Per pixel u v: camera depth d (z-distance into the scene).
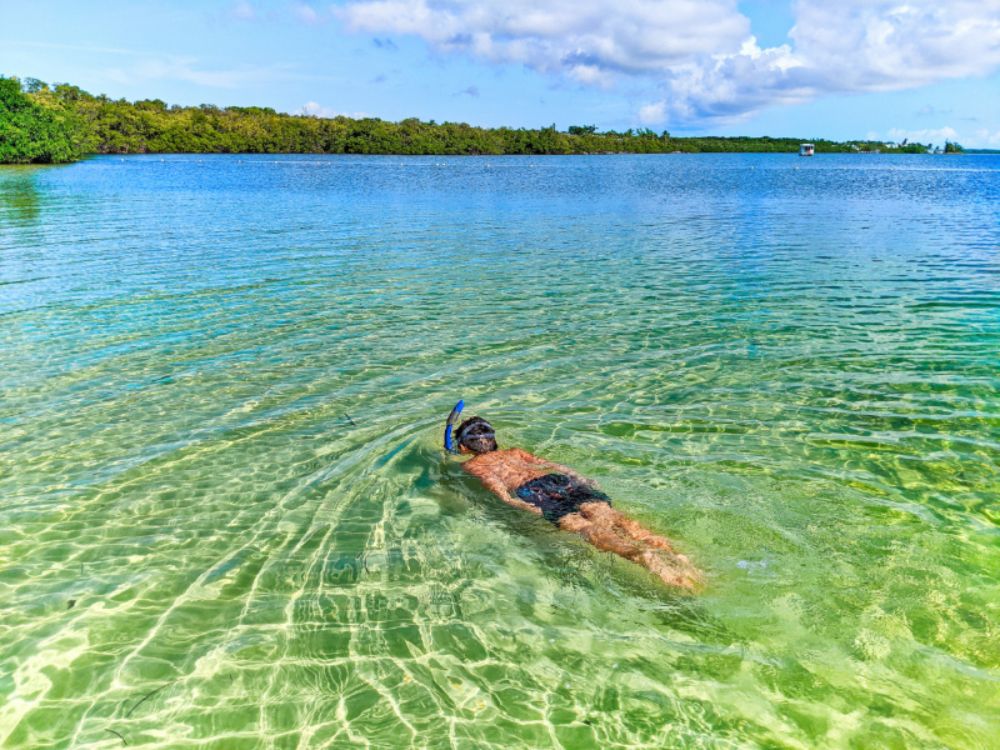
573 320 11.88
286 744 3.59
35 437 7.41
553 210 31.91
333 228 24.45
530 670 4.06
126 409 8.15
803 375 9.05
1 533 5.64
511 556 5.17
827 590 4.65
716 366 9.44
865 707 3.71
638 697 3.84
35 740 3.64
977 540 5.25
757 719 3.66
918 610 4.45
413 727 3.69
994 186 53.69
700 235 23.08
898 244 20.84
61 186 45.12
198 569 5.14
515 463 6.40
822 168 98.38
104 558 5.31
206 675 4.09
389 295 13.77
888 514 5.62
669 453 6.79
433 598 4.74
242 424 7.71
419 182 53.53
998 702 3.71
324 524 5.72
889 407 7.94
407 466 6.66
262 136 127.75
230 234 22.64
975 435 7.17
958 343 10.32
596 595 4.67
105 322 11.73
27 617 4.62
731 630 4.30
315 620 4.55
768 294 13.88
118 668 4.16
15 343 10.55
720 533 5.32
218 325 11.55
